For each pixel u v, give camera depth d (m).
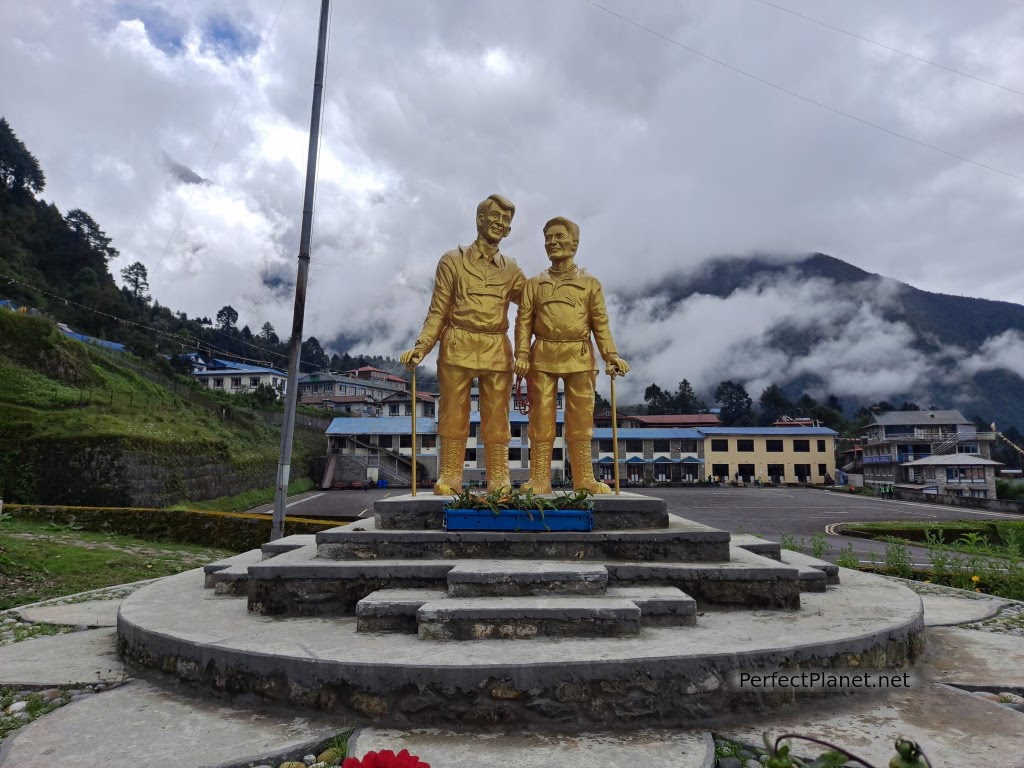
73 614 7.91
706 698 4.28
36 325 28.64
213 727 4.22
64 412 24.89
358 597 6.05
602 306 9.15
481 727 4.11
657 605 5.35
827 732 4.14
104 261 54.97
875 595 6.79
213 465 28.34
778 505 35.41
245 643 4.88
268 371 59.19
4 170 52.88
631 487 50.44
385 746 3.88
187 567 12.14
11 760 3.78
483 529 6.78
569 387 9.13
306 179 11.77
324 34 12.08
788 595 6.00
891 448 57.66
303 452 44.12
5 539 12.15
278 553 8.23
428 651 4.59
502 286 9.10
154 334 54.75
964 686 5.04
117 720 4.36
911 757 2.74
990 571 10.43
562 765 3.63
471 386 9.13
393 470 45.59
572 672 4.19
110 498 21.69
